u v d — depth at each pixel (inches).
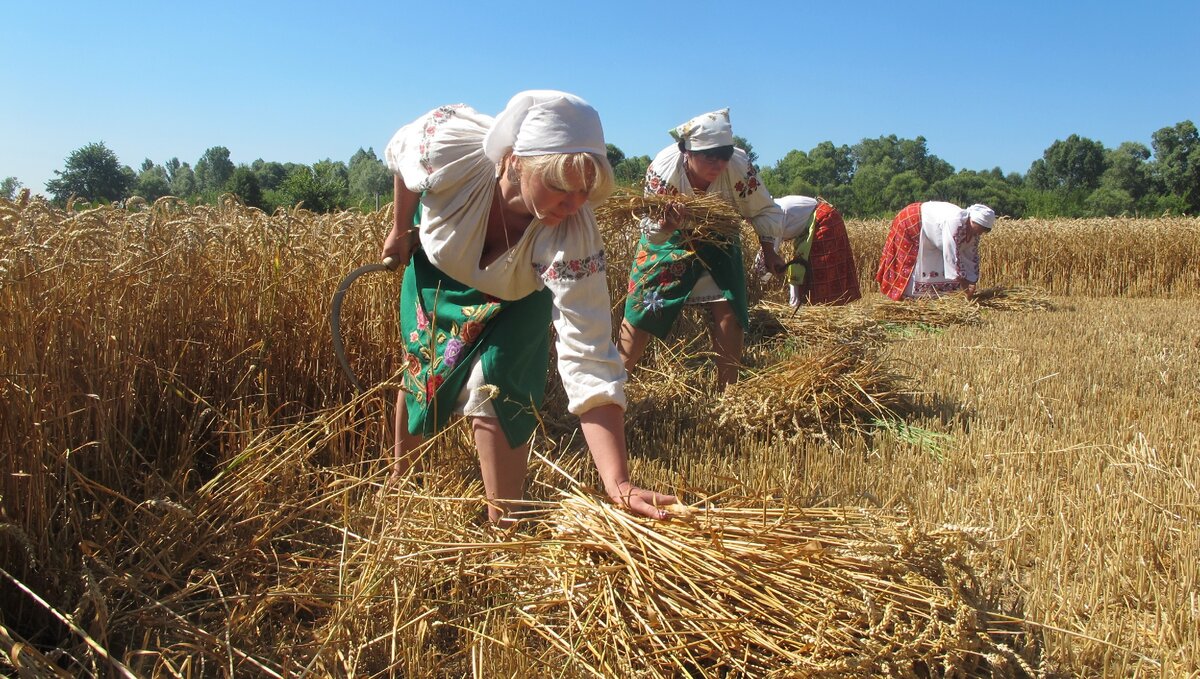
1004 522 141.0
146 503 111.6
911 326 372.8
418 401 121.6
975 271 417.7
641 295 210.1
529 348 118.0
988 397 229.8
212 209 177.6
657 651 87.8
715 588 91.4
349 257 164.6
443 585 104.3
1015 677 92.4
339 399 158.1
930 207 415.2
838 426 195.8
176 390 133.0
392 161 119.3
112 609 100.3
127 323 131.2
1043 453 177.0
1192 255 560.7
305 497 120.6
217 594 107.2
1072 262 584.7
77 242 122.3
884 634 85.7
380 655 95.0
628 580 94.0
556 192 98.2
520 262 109.6
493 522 119.2
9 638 82.1
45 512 105.3
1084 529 136.3
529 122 97.9
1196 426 199.2
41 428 106.0
